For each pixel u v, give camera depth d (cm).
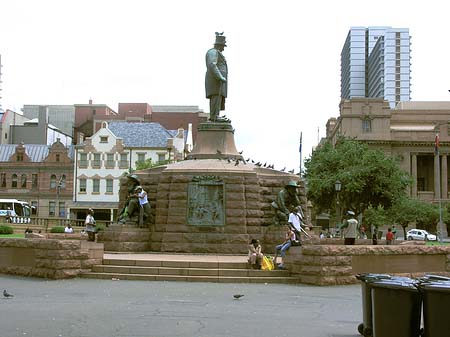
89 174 9350
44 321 1345
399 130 11594
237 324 1348
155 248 2870
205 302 1667
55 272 2173
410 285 1058
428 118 12362
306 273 2162
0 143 10456
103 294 1798
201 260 2352
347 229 2830
